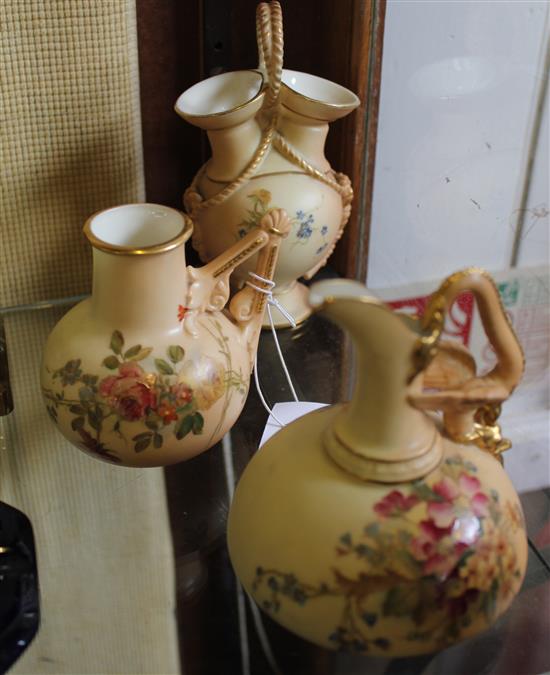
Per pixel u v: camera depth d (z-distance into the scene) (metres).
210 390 0.63
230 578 0.62
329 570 0.46
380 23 0.87
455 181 1.02
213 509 0.68
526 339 0.94
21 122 0.77
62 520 0.67
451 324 0.80
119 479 0.71
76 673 0.55
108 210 0.63
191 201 0.83
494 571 0.48
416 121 0.97
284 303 0.88
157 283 0.60
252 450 0.72
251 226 0.80
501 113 1.00
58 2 0.73
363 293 0.44
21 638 0.57
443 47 0.93
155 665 0.56
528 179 1.04
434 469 0.48
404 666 0.55
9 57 0.74
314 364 0.84
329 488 0.47
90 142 0.80
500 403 0.49
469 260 1.05
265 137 0.80
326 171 0.83
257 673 0.55
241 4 0.92
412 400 0.46
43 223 0.82
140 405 0.61
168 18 0.91
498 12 0.94
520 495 0.70
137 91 0.81
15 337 0.84
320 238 0.83
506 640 0.57
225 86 0.81
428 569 0.46
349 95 0.81
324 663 0.54
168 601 0.61
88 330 0.63
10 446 0.73
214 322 0.66
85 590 0.61
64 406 0.62
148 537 0.66
